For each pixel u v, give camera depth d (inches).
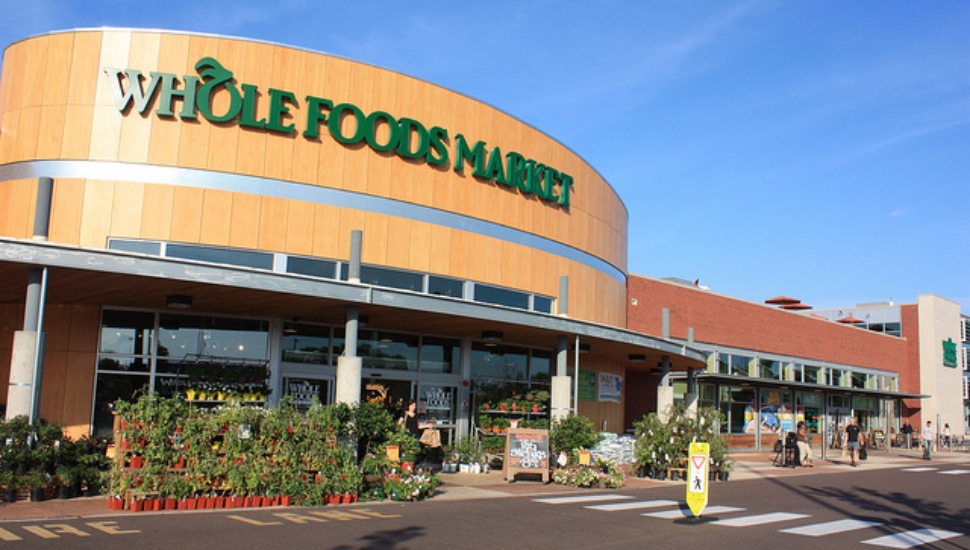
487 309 717.9
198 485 505.4
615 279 1157.7
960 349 2354.8
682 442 812.6
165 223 695.7
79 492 522.9
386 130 807.1
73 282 565.0
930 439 1424.7
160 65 712.4
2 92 739.4
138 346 694.5
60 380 672.4
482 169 877.8
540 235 956.0
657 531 466.9
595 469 749.3
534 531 453.1
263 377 697.6
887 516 577.0
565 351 823.1
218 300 646.5
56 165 694.5
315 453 550.0
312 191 756.0
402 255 803.4
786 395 1651.1
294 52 759.1
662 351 986.1
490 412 877.8
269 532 417.1
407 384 842.2
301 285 590.6
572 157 1024.9
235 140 725.9
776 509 599.5
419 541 406.9
